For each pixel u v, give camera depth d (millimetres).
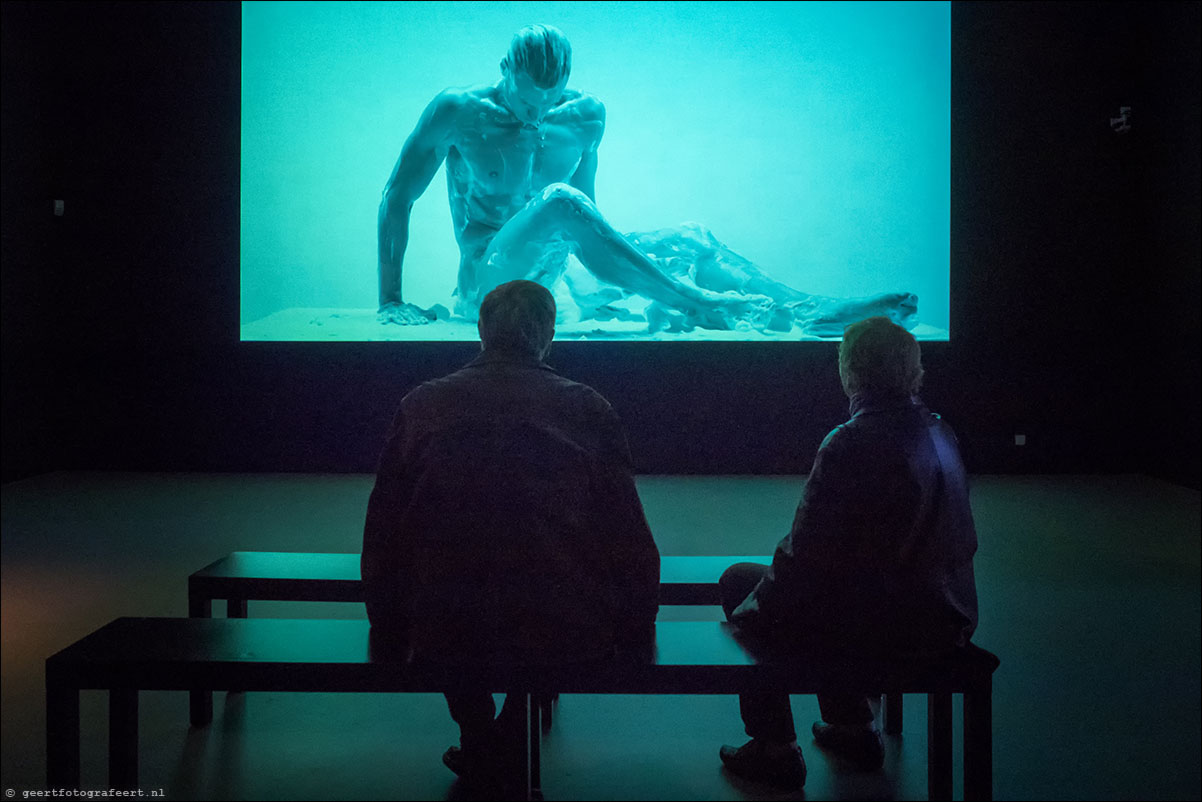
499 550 1647
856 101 6434
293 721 2342
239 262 6508
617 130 6461
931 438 1730
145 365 6555
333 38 6410
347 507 5238
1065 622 3146
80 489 5840
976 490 5906
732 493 5758
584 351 6457
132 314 6539
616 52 6434
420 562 1678
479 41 6418
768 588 1814
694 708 2455
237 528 4652
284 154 6453
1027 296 6527
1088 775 2055
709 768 2094
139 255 6508
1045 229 6504
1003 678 2635
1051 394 6574
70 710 1723
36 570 3785
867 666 1719
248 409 6566
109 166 6477
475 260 6027
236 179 6480
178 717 2361
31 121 6258
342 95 6426
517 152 5742
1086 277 6523
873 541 1716
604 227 5820
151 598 3379
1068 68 6445
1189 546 4305
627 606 1757
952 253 6504
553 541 1652
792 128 6449
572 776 2057
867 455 1709
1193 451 5961
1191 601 3398
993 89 6445
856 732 2090
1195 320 5918
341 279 6500
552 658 1671
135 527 4672
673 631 1884
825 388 6500
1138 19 6402
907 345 1755
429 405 1684
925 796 1957
